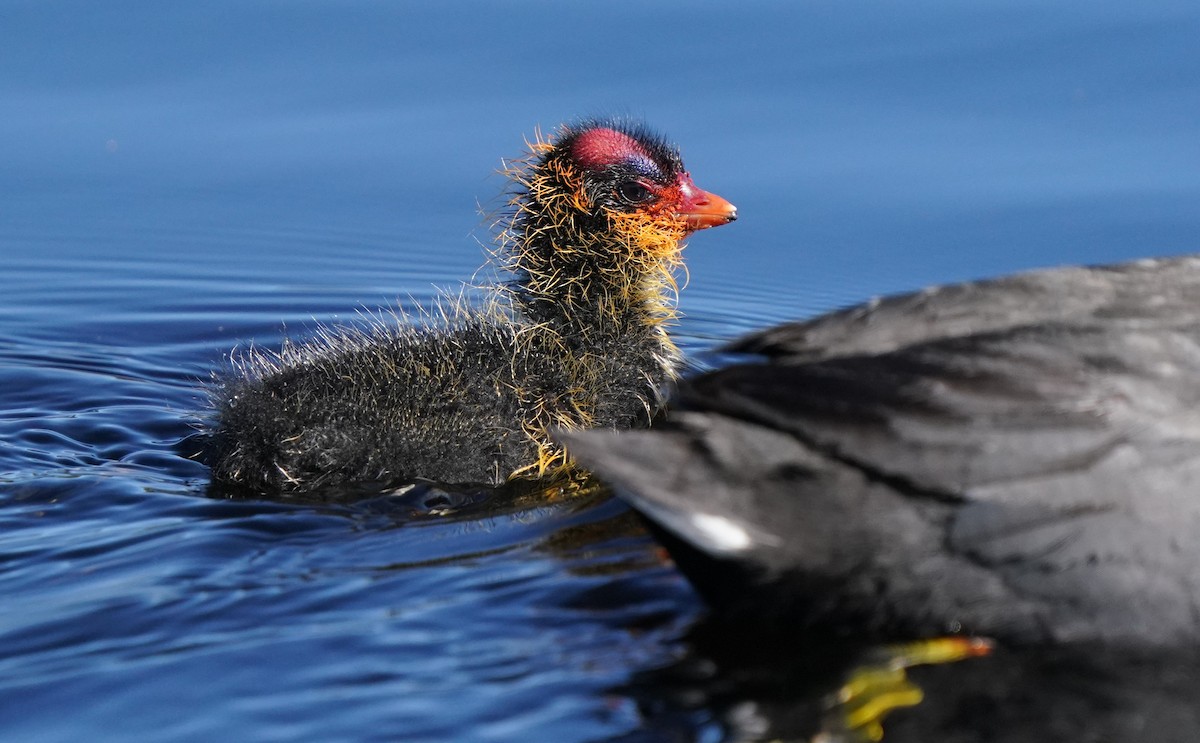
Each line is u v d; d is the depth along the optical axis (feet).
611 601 30.78
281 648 28.63
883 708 27.25
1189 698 27.12
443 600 30.73
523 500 36.70
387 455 37.22
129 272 55.11
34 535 34.04
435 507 36.22
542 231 42.32
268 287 54.29
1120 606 27.61
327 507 36.01
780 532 27.45
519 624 29.84
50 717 26.18
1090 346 28.43
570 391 39.96
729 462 27.68
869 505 27.53
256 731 25.82
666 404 41.47
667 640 29.19
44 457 39.83
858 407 27.63
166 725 25.99
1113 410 27.61
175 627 29.45
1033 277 31.24
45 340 50.31
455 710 26.58
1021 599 27.89
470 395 38.86
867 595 28.14
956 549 27.53
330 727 25.99
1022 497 27.27
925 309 30.58
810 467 27.61
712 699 27.25
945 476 27.35
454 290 53.42
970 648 28.76
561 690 27.35
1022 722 26.66
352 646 28.76
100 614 29.91
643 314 42.86
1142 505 27.25
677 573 32.07
